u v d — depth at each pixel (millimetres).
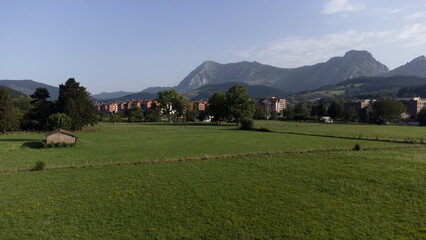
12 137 78688
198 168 37938
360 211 23516
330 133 86688
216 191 28609
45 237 19594
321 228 20609
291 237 19453
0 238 19484
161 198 26812
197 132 94000
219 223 21531
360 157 42219
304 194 27516
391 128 112000
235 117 126938
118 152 52750
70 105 95062
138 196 27359
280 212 23469
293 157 43750
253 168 37562
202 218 22453
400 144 55812
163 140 71250
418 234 19484
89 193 28250
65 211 23891
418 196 26359
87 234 19969
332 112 179750
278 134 86000
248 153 47656
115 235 19844
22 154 50969
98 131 98188
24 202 25875
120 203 25641
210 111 140375
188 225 21281
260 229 20578
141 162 41781
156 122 166125
